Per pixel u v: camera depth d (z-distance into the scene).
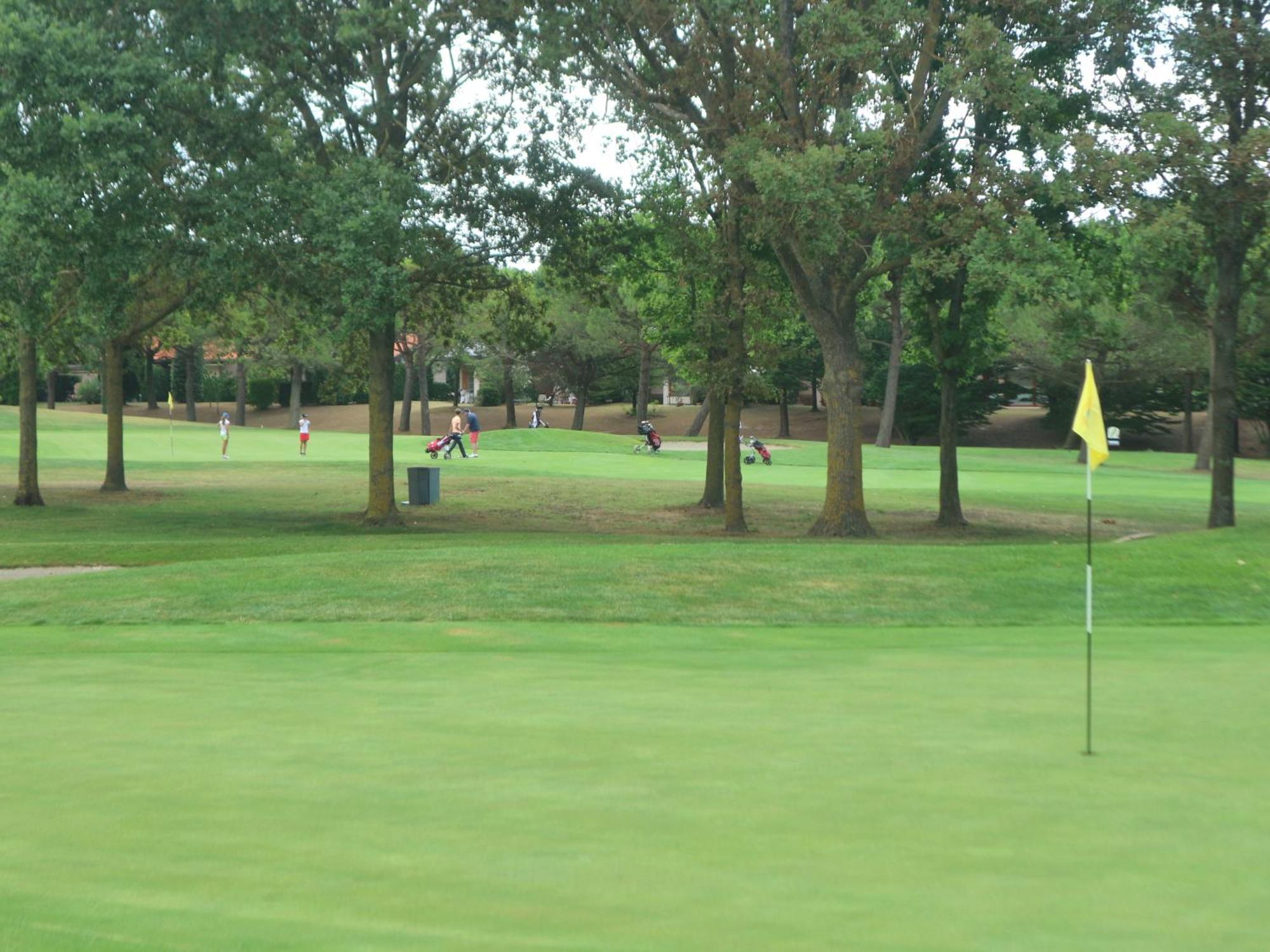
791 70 42.31
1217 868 7.38
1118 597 24.61
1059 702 13.28
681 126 46.06
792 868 7.41
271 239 43.81
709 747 10.98
